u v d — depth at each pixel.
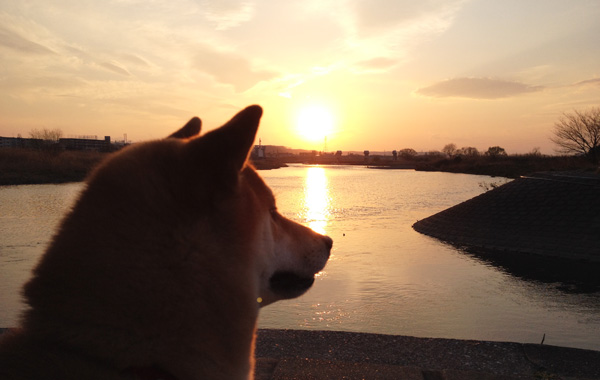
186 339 1.20
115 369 1.14
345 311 7.61
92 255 1.15
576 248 12.30
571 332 6.62
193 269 1.24
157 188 1.25
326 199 29.56
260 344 3.77
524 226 14.39
